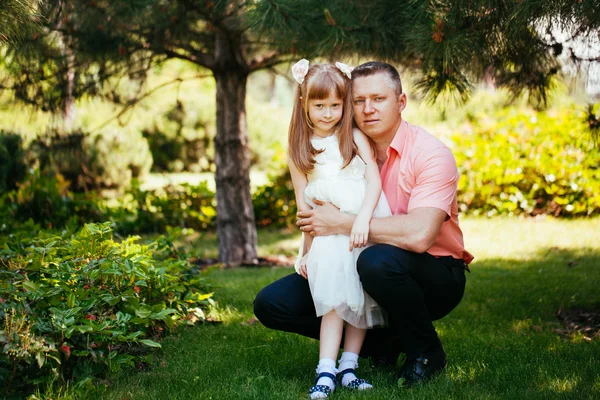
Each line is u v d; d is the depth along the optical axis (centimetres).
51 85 523
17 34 300
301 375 286
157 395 259
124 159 1140
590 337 342
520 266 562
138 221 819
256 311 276
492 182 801
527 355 303
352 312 258
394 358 296
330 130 279
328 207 267
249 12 408
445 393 248
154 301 341
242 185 632
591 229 698
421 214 258
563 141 783
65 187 847
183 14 510
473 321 388
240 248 634
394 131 277
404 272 251
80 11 477
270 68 631
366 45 409
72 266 308
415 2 355
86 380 251
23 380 249
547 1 278
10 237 414
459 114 1153
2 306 252
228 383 273
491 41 326
